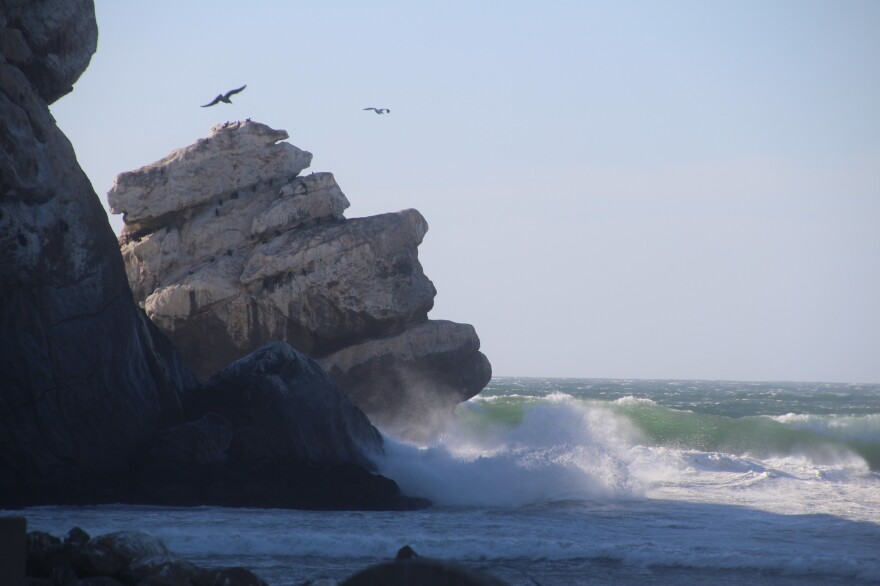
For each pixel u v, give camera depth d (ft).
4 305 248.93
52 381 254.88
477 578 75.92
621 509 277.64
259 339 489.26
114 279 278.05
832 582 188.85
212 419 272.92
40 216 260.01
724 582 185.26
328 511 262.06
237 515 240.94
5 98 255.91
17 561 99.30
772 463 406.21
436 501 290.56
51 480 249.96
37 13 281.74
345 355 493.77
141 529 209.05
